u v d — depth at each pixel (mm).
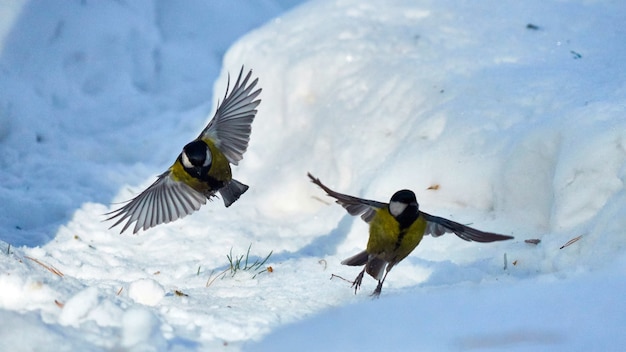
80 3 18828
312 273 11141
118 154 16531
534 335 6574
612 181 10484
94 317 7766
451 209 12320
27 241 13102
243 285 10742
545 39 14953
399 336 6809
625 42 14469
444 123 13305
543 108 12680
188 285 11031
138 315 7469
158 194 9492
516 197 11859
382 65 15094
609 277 8031
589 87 12719
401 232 8797
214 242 12992
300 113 15375
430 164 12836
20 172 15555
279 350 7102
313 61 15586
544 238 10688
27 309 8008
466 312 7273
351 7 16844
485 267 10773
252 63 16312
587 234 10172
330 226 13266
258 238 13195
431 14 16203
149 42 18922
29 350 7086
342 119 14672
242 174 15086
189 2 19812
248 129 9648
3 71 17469
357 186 13477
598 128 10961
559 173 10969
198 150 9281
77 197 14617
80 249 12750
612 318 6828
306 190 14445
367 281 10609
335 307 8672
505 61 14422
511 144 12281
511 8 16062
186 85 18531
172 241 13008
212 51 19344
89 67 18250
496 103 13164
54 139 16734
